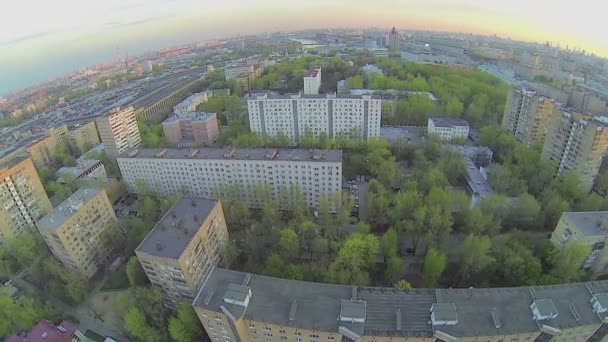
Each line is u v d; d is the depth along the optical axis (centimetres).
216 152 19262
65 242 13925
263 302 10162
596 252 12594
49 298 14538
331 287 10531
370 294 10212
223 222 14688
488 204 15338
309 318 9644
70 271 14925
